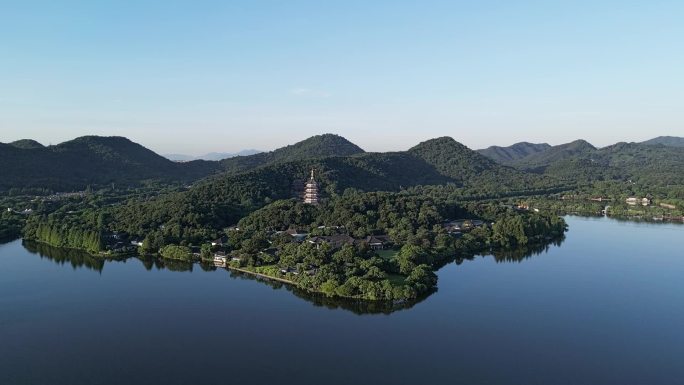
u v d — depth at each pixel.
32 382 148.88
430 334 182.75
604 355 167.50
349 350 169.25
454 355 166.12
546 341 177.75
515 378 151.75
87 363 160.75
